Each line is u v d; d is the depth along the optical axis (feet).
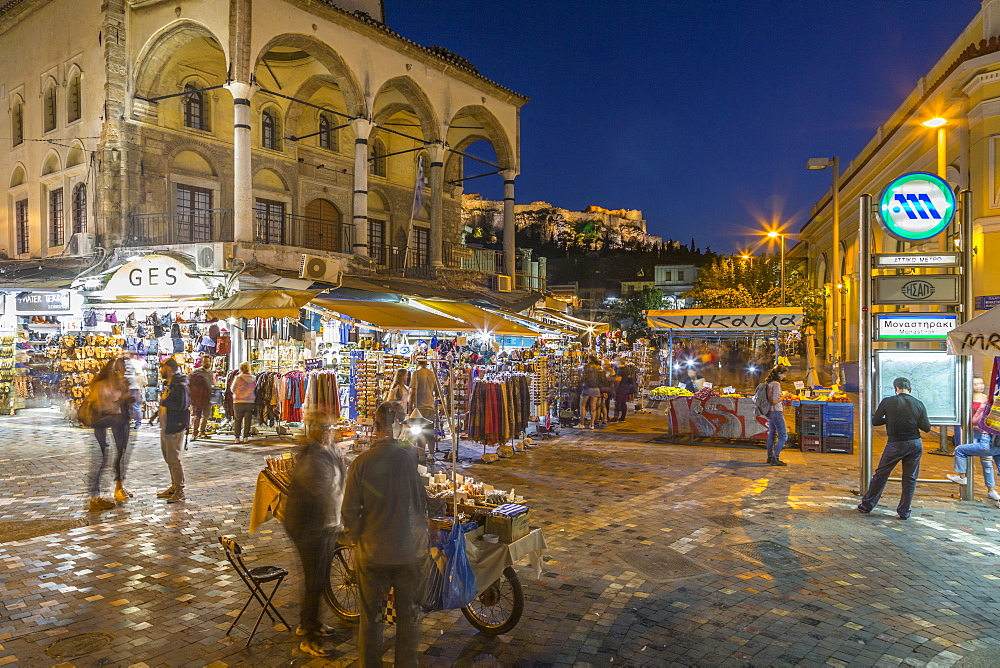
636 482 33.45
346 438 46.52
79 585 18.97
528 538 16.62
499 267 100.53
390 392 39.78
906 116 67.82
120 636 15.81
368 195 93.86
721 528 25.17
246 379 44.52
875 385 31.50
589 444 46.26
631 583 19.49
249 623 16.65
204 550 22.07
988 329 26.91
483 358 55.77
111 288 53.98
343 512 12.80
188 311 53.11
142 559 21.17
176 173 69.10
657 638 15.98
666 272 290.97
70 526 24.66
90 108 67.31
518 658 15.01
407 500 12.89
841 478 34.76
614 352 92.17
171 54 65.98
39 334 61.31
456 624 16.85
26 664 14.38
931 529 25.17
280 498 17.11
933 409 30.81
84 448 41.11
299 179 82.43
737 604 17.99
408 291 59.21
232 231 74.13
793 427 54.08
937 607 17.80
